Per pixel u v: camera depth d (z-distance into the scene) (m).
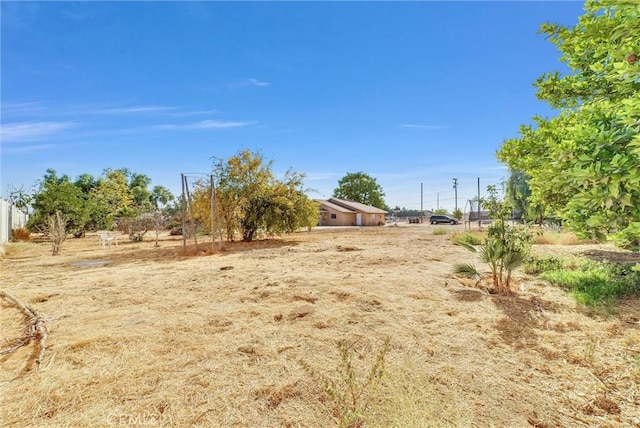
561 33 3.54
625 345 2.94
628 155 2.29
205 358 2.80
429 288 5.09
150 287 5.57
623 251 8.48
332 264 7.70
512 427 1.87
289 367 2.63
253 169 15.65
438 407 2.04
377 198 53.91
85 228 21.16
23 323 3.83
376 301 4.39
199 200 15.43
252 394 2.24
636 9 2.01
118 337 3.26
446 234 17.81
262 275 6.41
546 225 13.08
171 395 2.23
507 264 4.82
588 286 4.91
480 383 2.36
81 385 2.36
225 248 12.16
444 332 3.36
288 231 16.44
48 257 10.64
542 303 4.29
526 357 2.78
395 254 9.27
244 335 3.32
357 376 2.46
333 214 41.12
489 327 3.49
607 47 3.07
